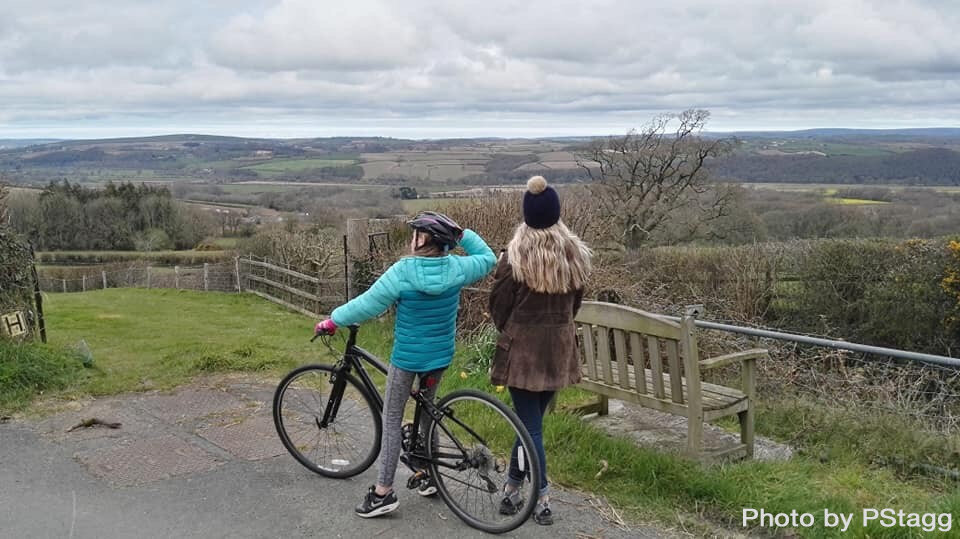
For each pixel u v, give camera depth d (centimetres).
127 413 574
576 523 393
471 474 399
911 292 1435
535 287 365
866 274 1497
